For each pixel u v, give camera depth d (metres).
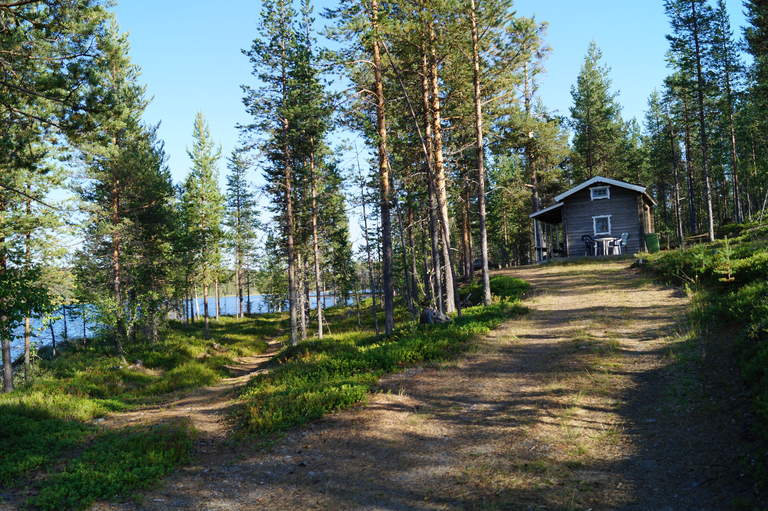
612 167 48.31
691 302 13.62
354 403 9.54
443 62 20.95
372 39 16.77
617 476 5.68
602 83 48.25
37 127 12.27
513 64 21.00
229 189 49.97
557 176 40.50
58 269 21.05
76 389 15.51
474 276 34.62
